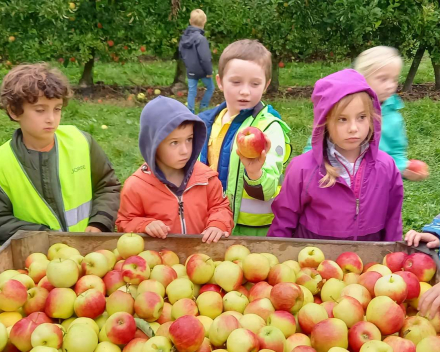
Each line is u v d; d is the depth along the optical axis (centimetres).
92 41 904
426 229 266
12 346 213
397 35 921
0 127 762
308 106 905
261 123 329
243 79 322
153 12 927
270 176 298
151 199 301
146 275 247
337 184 292
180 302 232
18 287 229
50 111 304
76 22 894
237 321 213
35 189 323
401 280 230
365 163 297
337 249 270
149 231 274
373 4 840
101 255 255
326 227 299
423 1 892
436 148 694
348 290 237
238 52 322
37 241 273
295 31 923
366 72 379
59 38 884
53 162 326
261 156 284
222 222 299
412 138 736
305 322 221
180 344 198
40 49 885
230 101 331
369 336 208
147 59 1417
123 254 264
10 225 317
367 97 275
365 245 268
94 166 349
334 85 276
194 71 852
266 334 206
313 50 954
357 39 895
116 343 211
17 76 298
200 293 254
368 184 295
